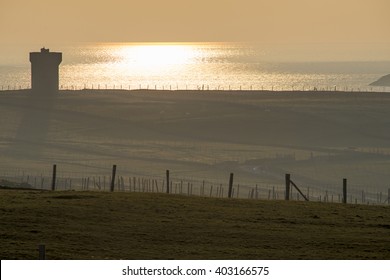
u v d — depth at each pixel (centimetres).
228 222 12094
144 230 11394
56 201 13388
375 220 12512
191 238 10938
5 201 13338
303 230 11612
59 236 10831
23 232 11006
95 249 10156
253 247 10450
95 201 13438
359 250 10325
